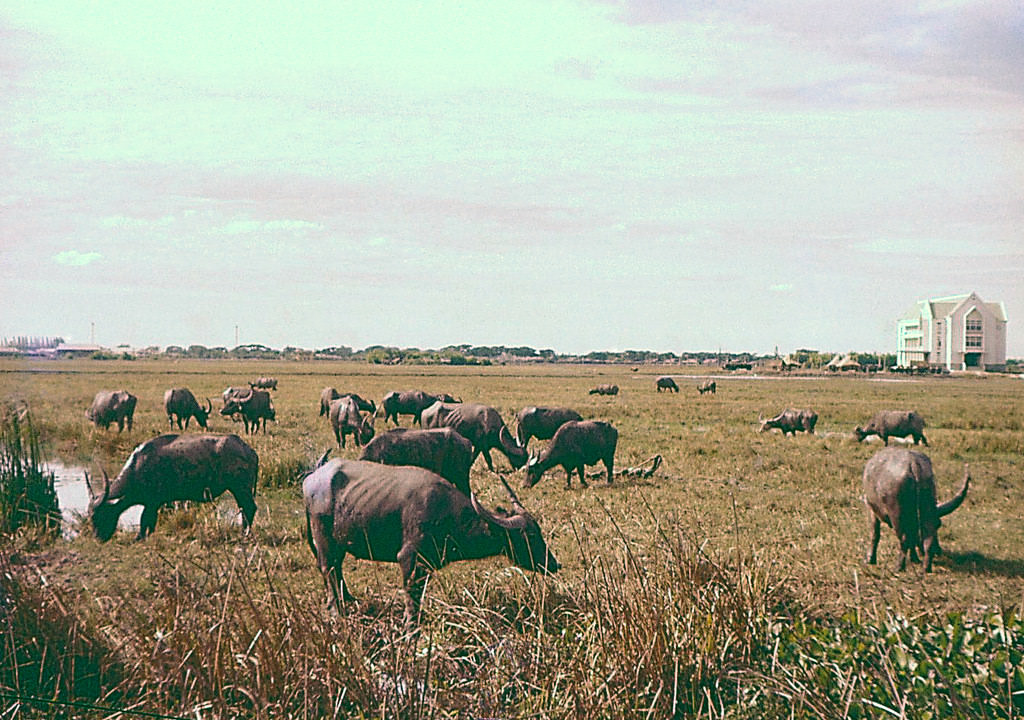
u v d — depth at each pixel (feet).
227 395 89.56
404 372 307.99
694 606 18.65
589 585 20.80
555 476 55.67
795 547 35.24
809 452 69.56
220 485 35.73
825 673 16.38
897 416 77.05
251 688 15.87
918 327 349.20
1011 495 49.44
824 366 402.93
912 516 31.83
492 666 17.60
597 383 231.09
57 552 31.42
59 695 16.62
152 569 21.07
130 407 75.87
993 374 311.68
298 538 35.09
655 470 57.47
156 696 16.42
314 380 218.79
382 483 24.35
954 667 15.93
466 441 42.83
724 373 345.92
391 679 16.46
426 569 23.49
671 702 16.66
